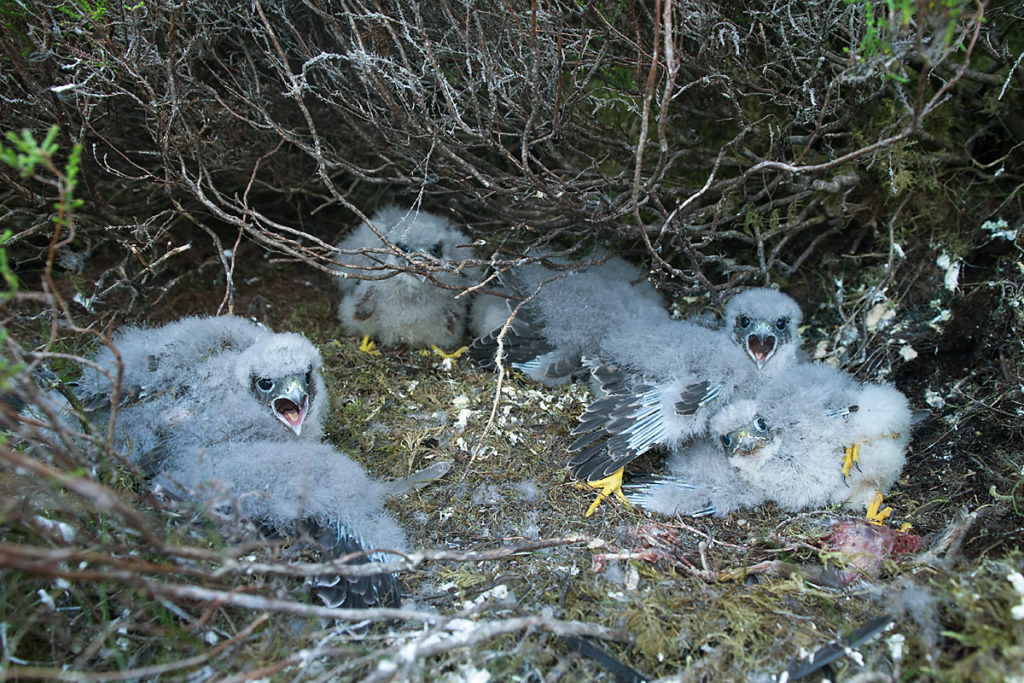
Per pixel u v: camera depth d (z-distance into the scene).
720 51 0.56
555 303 0.62
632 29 0.55
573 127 0.59
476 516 0.53
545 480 0.56
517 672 0.45
